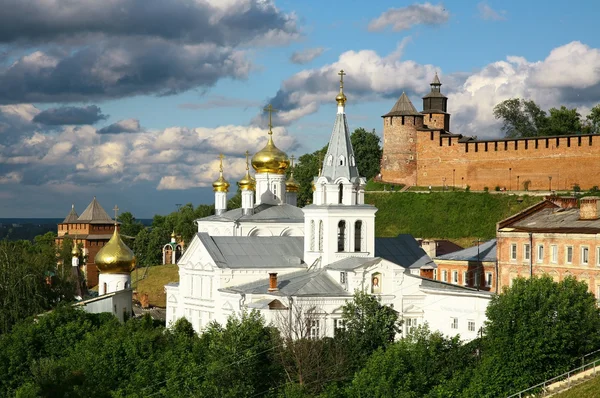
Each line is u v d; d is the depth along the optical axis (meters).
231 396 93.31
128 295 148.12
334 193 124.38
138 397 93.25
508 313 97.12
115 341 104.44
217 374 95.56
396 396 92.25
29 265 140.75
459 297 113.56
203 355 100.75
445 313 115.56
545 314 96.62
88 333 111.25
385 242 134.25
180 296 135.25
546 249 130.12
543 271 130.38
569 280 101.31
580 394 88.81
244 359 97.38
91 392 97.50
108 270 158.25
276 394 97.94
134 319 130.00
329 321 113.19
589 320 97.62
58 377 98.06
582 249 123.81
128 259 158.50
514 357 95.12
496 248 149.38
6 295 136.12
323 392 95.31
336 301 113.62
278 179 155.00
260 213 144.88
